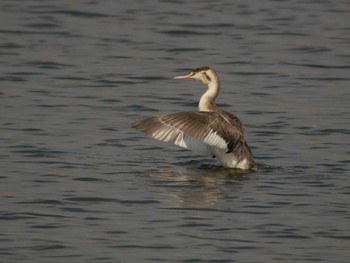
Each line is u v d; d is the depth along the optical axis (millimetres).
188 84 22578
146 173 15461
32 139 17547
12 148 16891
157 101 20984
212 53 25328
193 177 15234
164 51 25547
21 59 24438
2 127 18375
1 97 20906
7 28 27688
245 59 24719
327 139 18000
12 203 13758
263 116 19719
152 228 12836
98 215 13312
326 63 24453
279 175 15445
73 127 18562
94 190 14453
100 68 23719
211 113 14969
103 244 12250
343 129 18734
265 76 23172
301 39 26844
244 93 21625
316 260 11898
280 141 17828
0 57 24656
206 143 15398
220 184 14820
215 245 12289
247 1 31578
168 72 23500
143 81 22688
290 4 31297
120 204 13797
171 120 14453
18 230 12680
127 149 17078
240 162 15570
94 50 25547
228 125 15078
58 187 14586
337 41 26625
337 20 29094
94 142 17484
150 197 14125
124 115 19734
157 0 31703
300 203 13992
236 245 12289
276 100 21062
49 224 12922
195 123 14609
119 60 24562
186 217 13281
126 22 28672
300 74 23391
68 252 11953
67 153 16656
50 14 29438
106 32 27516
